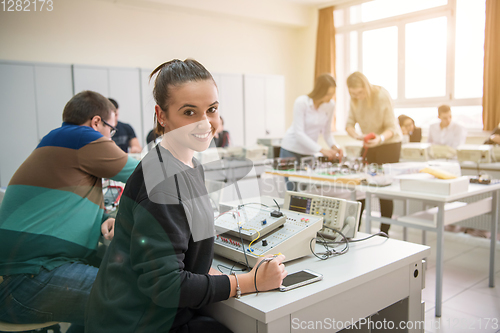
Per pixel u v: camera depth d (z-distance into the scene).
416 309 1.30
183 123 0.90
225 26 5.70
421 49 5.04
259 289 0.95
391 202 3.16
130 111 4.61
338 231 1.36
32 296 0.85
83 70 4.27
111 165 1.31
